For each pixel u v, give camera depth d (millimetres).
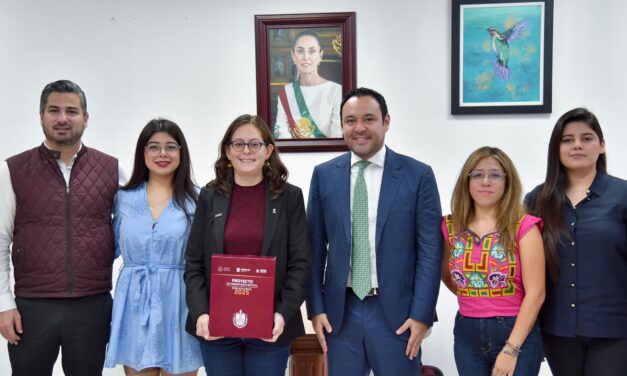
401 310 1602
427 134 2475
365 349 1652
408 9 2443
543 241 1589
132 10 2518
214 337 1501
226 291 1496
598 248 1514
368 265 1628
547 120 2453
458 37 2418
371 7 2449
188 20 2510
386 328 1609
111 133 2555
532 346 1501
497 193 1537
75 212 1720
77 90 1752
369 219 1646
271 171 1627
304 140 2494
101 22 2525
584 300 1524
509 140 2465
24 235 1702
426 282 1583
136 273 1705
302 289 1563
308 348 1908
